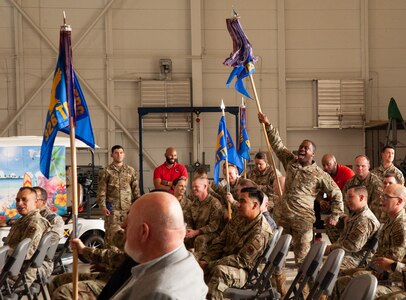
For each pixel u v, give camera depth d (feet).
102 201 32.22
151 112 50.57
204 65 52.90
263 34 53.26
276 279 20.75
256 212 18.29
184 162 52.75
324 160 30.60
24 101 50.70
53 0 51.37
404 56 54.13
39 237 20.38
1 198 30.68
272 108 53.16
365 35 53.67
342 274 17.99
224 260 17.99
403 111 54.03
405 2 54.03
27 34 50.96
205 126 52.75
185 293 7.55
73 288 15.16
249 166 50.72
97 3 51.85
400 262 16.16
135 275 7.79
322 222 28.58
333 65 53.83
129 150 52.31
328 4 53.72
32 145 31.32
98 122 51.83
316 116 53.26
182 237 7.95
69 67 16.84
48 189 31.63
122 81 52.06
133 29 52.24
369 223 19.29
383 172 28.35
